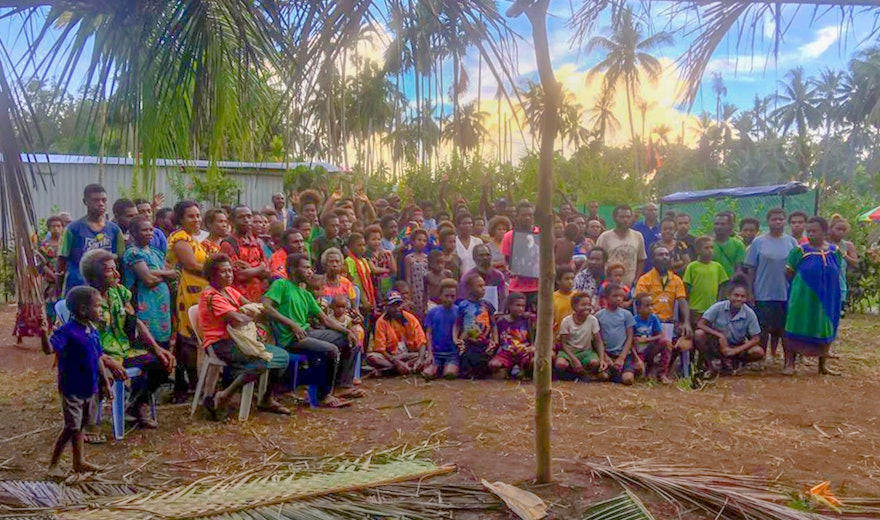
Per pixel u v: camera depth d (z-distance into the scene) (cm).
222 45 358
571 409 619
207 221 670
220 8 338
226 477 436
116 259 575
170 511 373
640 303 767
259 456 496
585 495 413
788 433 560
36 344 977
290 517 373
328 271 720
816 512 391
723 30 321
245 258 704
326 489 407
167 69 345
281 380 662
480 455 489
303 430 562
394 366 780
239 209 711
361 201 1061
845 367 845
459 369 768
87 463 465
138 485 436
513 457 484
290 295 649
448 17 312
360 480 426
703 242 832
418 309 856
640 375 766
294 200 1091
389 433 551
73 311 451
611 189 2259
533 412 610
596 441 524
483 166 1858
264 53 332
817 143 4028
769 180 4631
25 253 327
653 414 605
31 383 736
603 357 750
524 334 766
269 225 872
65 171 1612
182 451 509
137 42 336
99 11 324
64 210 1617
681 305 803
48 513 374
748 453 504
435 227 1136
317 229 888
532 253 570
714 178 4725
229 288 609
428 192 1827
